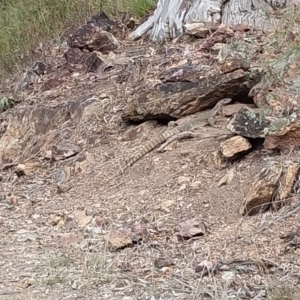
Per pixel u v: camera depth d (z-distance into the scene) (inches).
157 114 309.3
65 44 398.6
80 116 332.8
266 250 240.7
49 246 261.0
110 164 301.4
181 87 308.2
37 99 357.4
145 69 343.3
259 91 288.8
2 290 234.8
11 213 288.2
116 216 272.4
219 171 278.7
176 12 365.4
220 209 263.6
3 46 407.2
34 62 394.3
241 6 350.9
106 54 371.2
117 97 335.0
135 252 250.5
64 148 320.2
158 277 236.2
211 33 350.9
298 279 227.3
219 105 300.5
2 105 361.1
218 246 246.5
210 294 225.0
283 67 265.1
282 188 256.7
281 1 348.5
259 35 333.1
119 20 396.8
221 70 302.2
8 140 344.5
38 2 427.5
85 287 233.8
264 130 272.8
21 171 317.4
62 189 297.4
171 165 287.6
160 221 265.0
